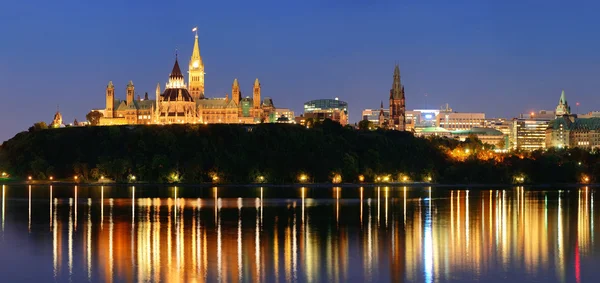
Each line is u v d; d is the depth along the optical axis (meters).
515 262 194.38
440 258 199.50
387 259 197.88
